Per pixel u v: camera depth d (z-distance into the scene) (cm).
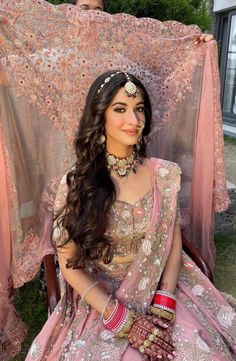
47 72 173
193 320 148
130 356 135
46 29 166
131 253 153
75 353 136
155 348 135
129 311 142
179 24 186
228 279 278
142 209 151
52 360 144
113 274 156
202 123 199
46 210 190
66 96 179
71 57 173
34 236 191
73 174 150
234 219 326
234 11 777
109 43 176
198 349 136
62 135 184
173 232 162
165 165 158
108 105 142
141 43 181
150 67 188
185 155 210
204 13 363
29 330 223
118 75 144
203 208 210
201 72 195
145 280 150
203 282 168
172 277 158
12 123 174
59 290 166
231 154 588
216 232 325
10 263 185
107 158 150
